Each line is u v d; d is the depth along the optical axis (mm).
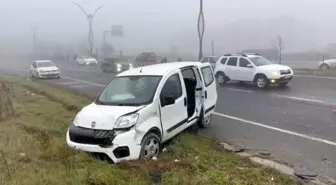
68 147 6531
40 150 6727
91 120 6371
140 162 6086
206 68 9516
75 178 5191
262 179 5566
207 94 9125
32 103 13750
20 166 5680
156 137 6656
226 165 6223
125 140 6094
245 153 7277
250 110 12000
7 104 10359
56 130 8859
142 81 7262
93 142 6223
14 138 7691
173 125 7250
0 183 4863
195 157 6637
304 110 11570
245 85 19312
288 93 15562
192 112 8336
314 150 7316
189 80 8281
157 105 6781
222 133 8922
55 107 12789
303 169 6207
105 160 6238
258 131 9070
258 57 19422
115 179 5262
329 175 5977
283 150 7406
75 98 14859
